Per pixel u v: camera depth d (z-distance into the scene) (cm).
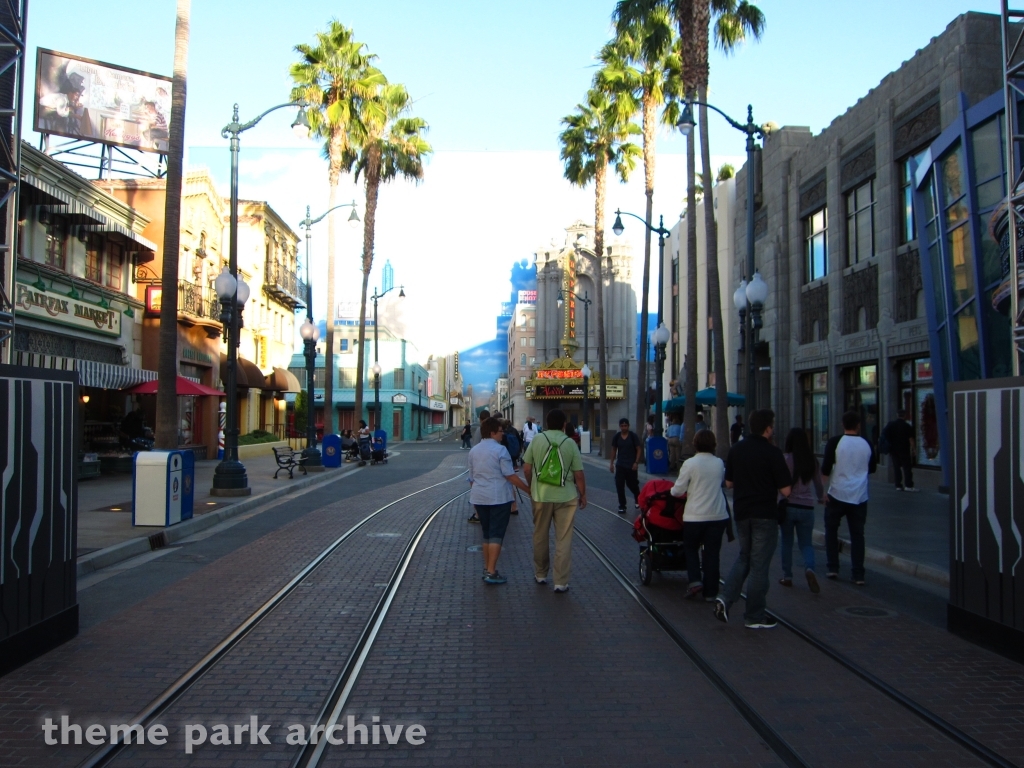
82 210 2038
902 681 576
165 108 2872
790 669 606
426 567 1016
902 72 2030
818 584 899
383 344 6712
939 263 1747
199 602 816
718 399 2058
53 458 657
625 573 981
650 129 3116
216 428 3209
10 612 594
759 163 3030
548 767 436
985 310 1522
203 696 544
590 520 1472
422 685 569
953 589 707
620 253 6775
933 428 1919
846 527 1300
